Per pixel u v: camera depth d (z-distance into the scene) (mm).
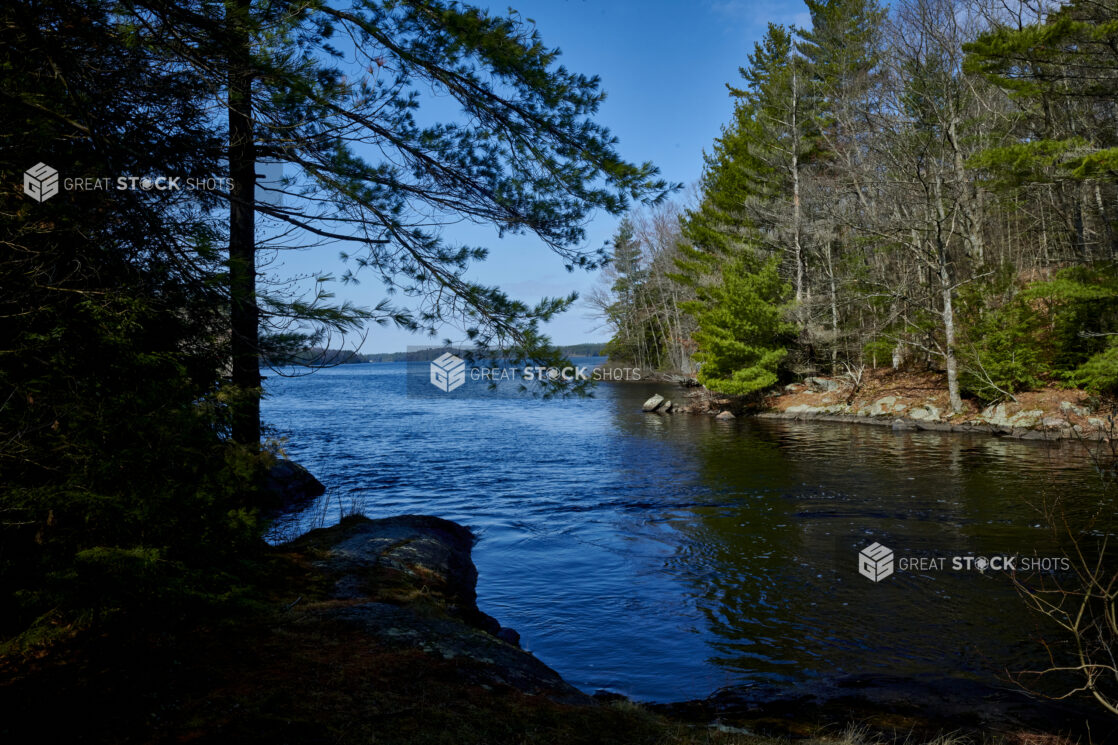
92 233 4926
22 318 4480
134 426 4281
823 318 36094
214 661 4387
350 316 6957
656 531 11953
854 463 18469
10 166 4602
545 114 7684
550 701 4633
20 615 4410
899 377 32781
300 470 15367
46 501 3916
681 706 5504
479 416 37281
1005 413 24484
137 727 3428
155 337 5559
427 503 14516
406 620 5738
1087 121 26547
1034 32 21297
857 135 32719
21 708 3508
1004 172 23922
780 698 5656
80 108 4484
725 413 32938
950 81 26984
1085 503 12742
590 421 33719
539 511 13758
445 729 3809
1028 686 5855
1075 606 7699
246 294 6023
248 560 5629
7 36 4520
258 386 6270
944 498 13641
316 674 4348
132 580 4168
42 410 4312
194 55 5309
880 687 5867
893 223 29422
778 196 40688
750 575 9336
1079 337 25141
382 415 38094
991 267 28766
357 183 7734
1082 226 29047
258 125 7066
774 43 44875
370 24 6949
